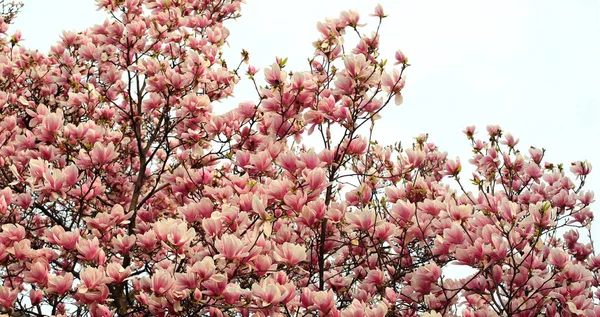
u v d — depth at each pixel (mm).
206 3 7160
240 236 3869
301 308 3656
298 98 4414
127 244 4020
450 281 4301
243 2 7250
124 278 3580
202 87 5922
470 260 3762
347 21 4590
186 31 6297
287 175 4258
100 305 3529
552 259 3822
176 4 6816
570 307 3656
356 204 4793
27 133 5109
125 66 6570
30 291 3695
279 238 4445
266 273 3621
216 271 3520
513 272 3938
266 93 4473
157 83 5418
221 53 6121
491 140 5875
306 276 4973
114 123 7180
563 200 5523
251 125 5008
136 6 6105
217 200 4246
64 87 7832
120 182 6652
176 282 3355
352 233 5113
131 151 7082
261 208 3701
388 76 4195
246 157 4480
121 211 4262
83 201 4574
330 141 4488
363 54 4488
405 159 4934
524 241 4031
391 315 4473
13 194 4930
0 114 6762
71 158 5027
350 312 3361
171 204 6789
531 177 6035
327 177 4496
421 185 5062
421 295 4176
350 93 4168
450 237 4004
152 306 3424
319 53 4707
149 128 6625
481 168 5871
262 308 3289
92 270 3496
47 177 4160
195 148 5207
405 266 5035
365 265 5148
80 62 7262
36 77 7426
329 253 4852
